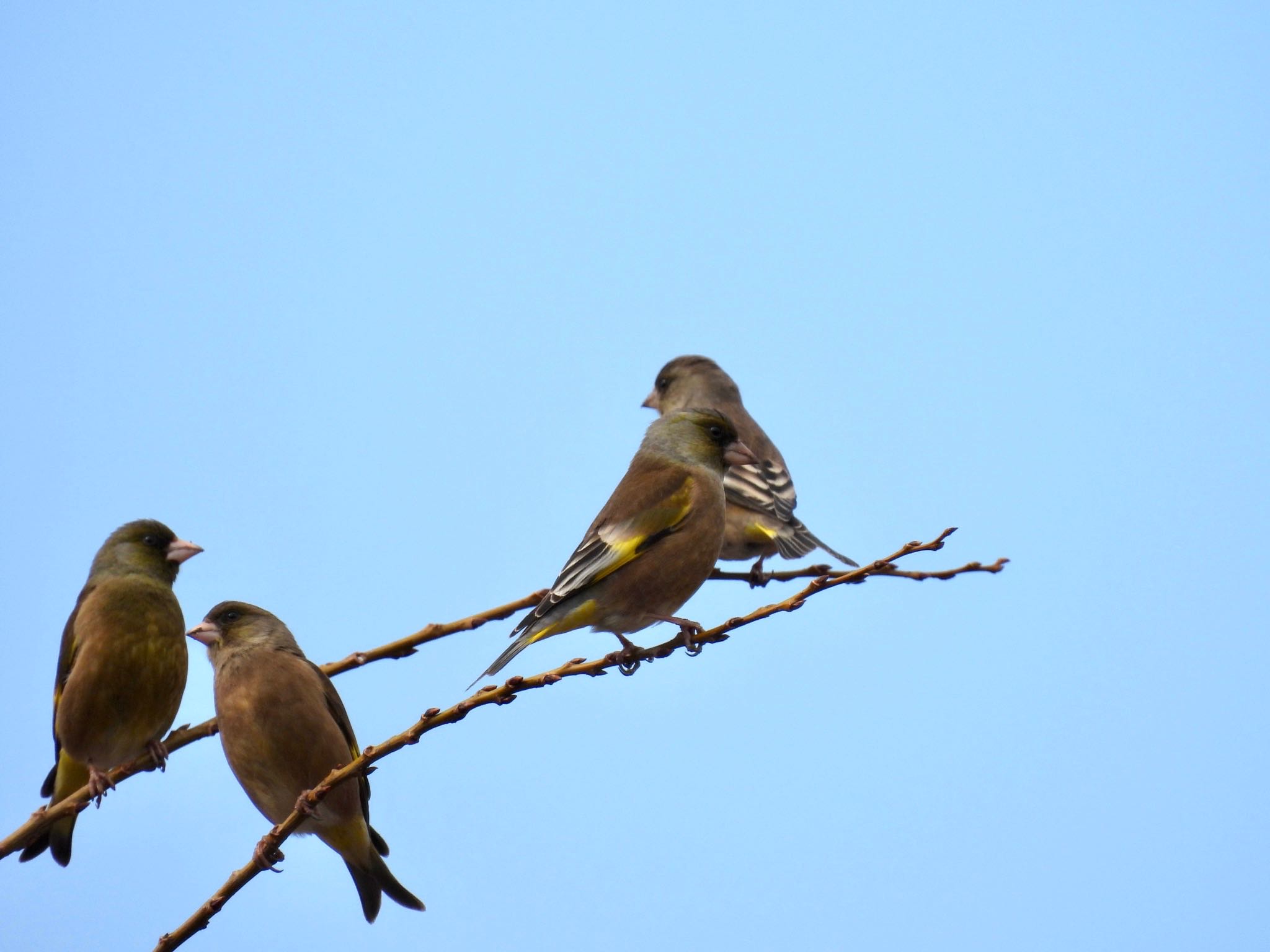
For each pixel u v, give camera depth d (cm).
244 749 1162
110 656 1177
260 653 1177
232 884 855
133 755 1214
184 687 1239
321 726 1157
